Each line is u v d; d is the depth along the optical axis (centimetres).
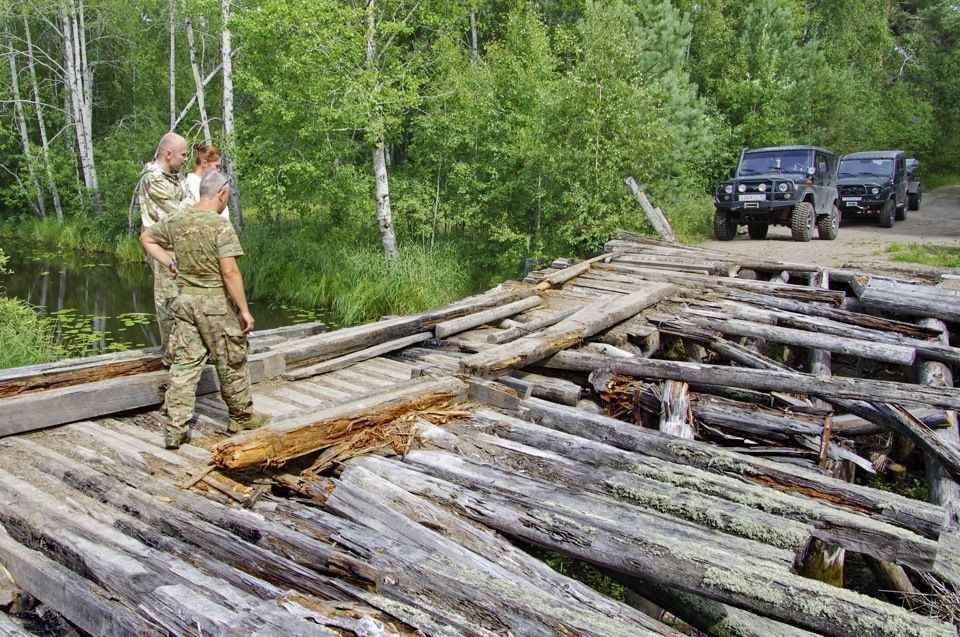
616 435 475
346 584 297
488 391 524
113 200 2419
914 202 2225
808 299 897
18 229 2769
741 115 2658
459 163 1553
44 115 2956
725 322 749
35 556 317
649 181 1769
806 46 2931
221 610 263
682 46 2480
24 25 2805
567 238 1399
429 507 366
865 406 554
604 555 326
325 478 406
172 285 518
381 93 1497
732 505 363
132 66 2908
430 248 1612
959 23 3762
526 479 394
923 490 675
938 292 848
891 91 3422
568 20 3184
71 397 473
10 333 1007
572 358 623
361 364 664
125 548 313
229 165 2005
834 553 448
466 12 1678
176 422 433
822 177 1588
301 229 1894
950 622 368
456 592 290
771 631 330
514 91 1553
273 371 596
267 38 1515
